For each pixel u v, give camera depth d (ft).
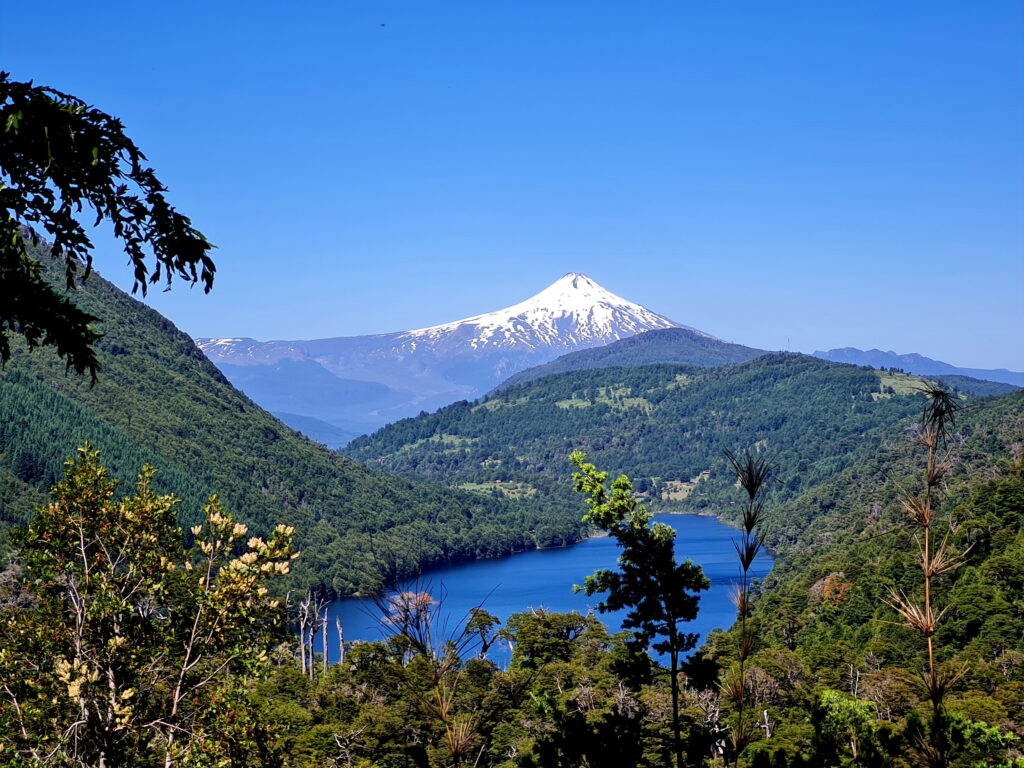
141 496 55.62
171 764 48.26
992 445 644.27
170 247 29.37
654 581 65.62
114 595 51.39
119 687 49.65
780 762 62.13
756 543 28.86
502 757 165.68
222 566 54.13
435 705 28.81
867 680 201.26
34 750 45.91
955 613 278.05
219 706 49.73
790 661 252.21
